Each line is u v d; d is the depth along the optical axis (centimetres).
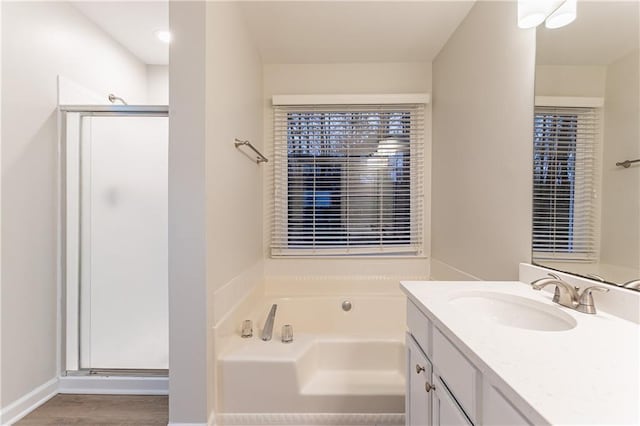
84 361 184
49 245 173
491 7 161
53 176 175
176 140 132
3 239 150
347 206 254
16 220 156
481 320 88
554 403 50
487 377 64
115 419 152
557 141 118
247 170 201
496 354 67
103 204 186
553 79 119
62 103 181
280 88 254
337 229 255
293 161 255
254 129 221
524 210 136
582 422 46
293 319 235
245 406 149
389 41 221
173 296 133
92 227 186
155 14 201
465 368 78
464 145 192
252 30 207
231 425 148
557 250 118
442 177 227
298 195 255
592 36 104
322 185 255
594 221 103
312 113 254
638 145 89
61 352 178
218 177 147
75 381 175
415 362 116
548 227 122
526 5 118
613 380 57
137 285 187
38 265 167
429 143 250
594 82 103
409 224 255
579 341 74
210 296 139
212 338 142
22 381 158
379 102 245
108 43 223
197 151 132
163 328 187
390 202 254
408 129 252
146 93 268
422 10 186
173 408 133
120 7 193
